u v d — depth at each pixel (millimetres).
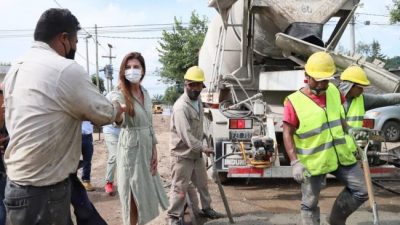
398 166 7133
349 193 4367
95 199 6684
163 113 35906
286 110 4254
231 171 6555
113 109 2830
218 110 7258
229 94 7992
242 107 7488
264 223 5328
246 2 6988
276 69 7941
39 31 2697
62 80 2547
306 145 4207
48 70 2557
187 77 4930
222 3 7449
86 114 2652
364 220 5398
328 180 7746
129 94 4113
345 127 4512
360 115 5602
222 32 8133
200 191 5512
